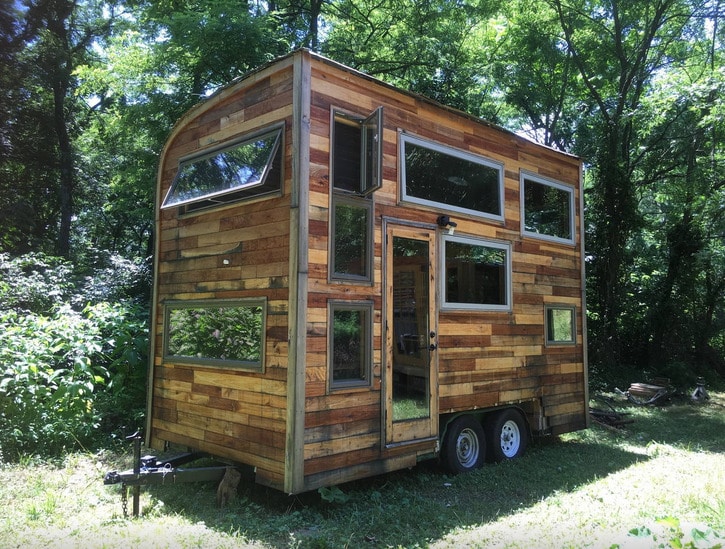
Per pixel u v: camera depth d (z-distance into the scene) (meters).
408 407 5.35
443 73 14.60
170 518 4.34
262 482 4.57
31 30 16.05
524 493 5.29
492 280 6.55
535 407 7.09
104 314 7.24
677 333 15.63
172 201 5.75
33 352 6.24
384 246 5.21
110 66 11.52
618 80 16.64
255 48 10.98
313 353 4.51
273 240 4.76
